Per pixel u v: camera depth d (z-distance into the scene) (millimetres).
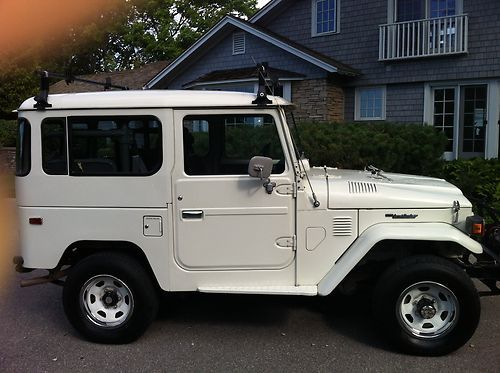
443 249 4246
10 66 19344
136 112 4168
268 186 4125
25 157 4289
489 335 4426
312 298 5371
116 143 4215
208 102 4137
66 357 4109
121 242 4316
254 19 16922
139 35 33219
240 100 4156
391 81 14594
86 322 4340
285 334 4504
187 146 4168
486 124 13391
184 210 4172
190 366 3924
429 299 4035
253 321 4805
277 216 4164
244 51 16531
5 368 3934
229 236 4188
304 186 4219
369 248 3986
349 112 15422
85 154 4246
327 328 4625
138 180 4184
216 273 4234
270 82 4348
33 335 4570
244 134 4180
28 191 4289
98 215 4246
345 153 9523
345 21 15297
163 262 4227
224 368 3881
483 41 13180
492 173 9625
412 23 13930
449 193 4406
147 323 4305
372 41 14844
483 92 13461
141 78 23141
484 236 4496
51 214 4285
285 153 4148
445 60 13734
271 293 4094
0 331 4676
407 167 10180
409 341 4004
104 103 4172
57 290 5906
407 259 4055
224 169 4199
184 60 17484
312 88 14922
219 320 4832
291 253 4191
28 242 4336
